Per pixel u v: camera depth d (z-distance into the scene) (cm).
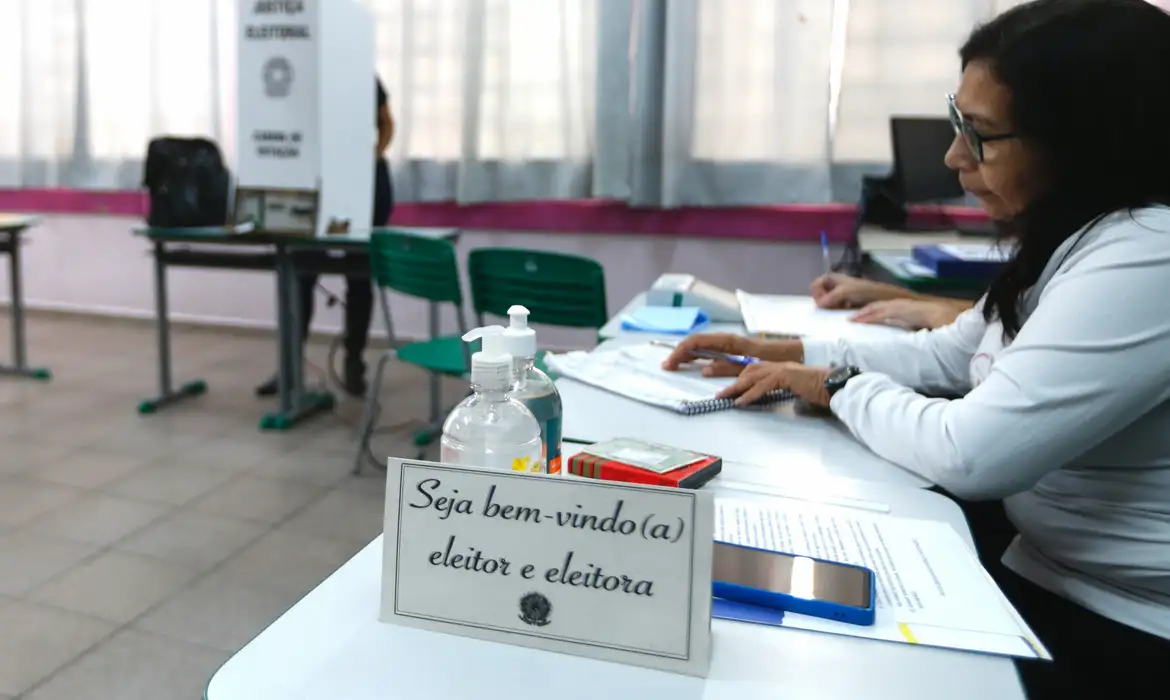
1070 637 98
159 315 345
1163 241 86
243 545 230
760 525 80
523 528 60
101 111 462
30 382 381
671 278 199
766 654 60
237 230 296
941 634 63
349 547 229
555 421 85
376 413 343
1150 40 89
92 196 485
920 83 350
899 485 92
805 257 382
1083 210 95
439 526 62
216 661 177
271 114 288
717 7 364
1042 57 91
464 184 403
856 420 104
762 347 135
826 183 366
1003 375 89
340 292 453
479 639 61
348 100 295
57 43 459
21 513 246
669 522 57
